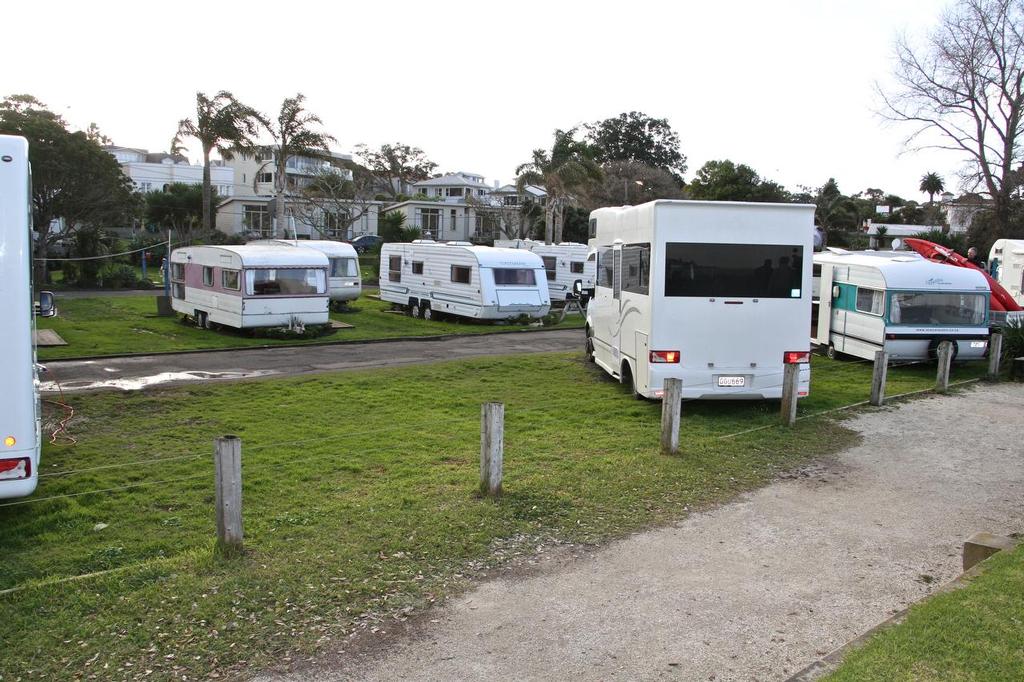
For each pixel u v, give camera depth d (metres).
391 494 7.51
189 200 58.16
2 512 7.18
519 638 4.77
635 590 5.48
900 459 9.23
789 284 11.41
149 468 8.65
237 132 41.41
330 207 54.91
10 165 5.96
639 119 82.00
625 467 8.47
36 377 7.18
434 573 5.65
